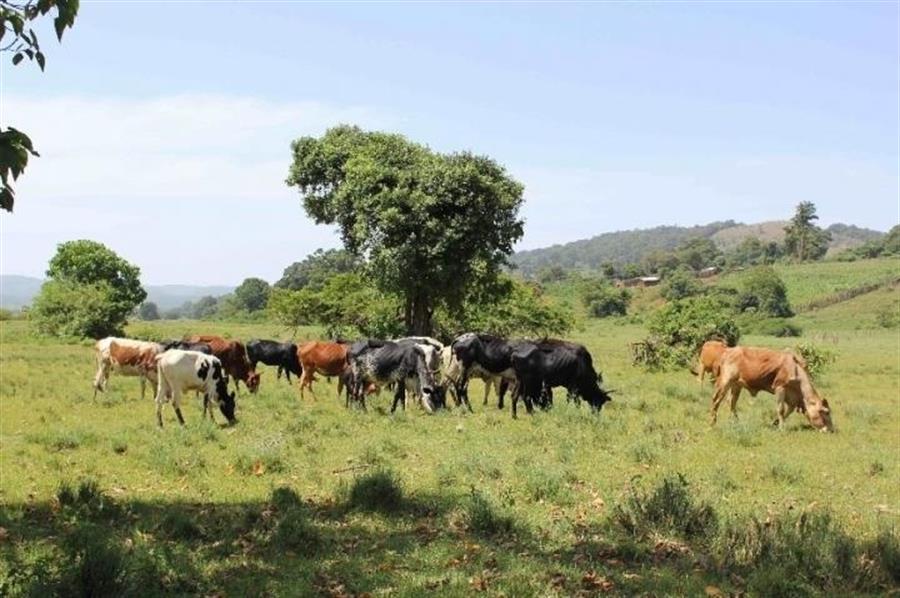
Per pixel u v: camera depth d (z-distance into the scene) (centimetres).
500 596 742
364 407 1959
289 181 3738
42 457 1306
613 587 769
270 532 916
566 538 916
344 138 3697
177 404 1650
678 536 910
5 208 588
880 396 2541
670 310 3538
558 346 1911
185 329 5962
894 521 991
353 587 766
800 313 10531
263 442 1384
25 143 583
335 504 1051
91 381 2494
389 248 3228
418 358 1911
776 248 18212
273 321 8538
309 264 12731
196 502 1063
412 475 1222
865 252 15800
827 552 809
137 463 1288
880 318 9262
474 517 951
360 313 4103
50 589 682
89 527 901
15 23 598
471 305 3981
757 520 905
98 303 4928
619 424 1653
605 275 17238
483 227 3269
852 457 1396
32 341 4769
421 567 823
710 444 1491
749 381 1736
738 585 777
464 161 3328
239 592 751
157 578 763
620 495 1087
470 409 2009
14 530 917
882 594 761
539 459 1301
